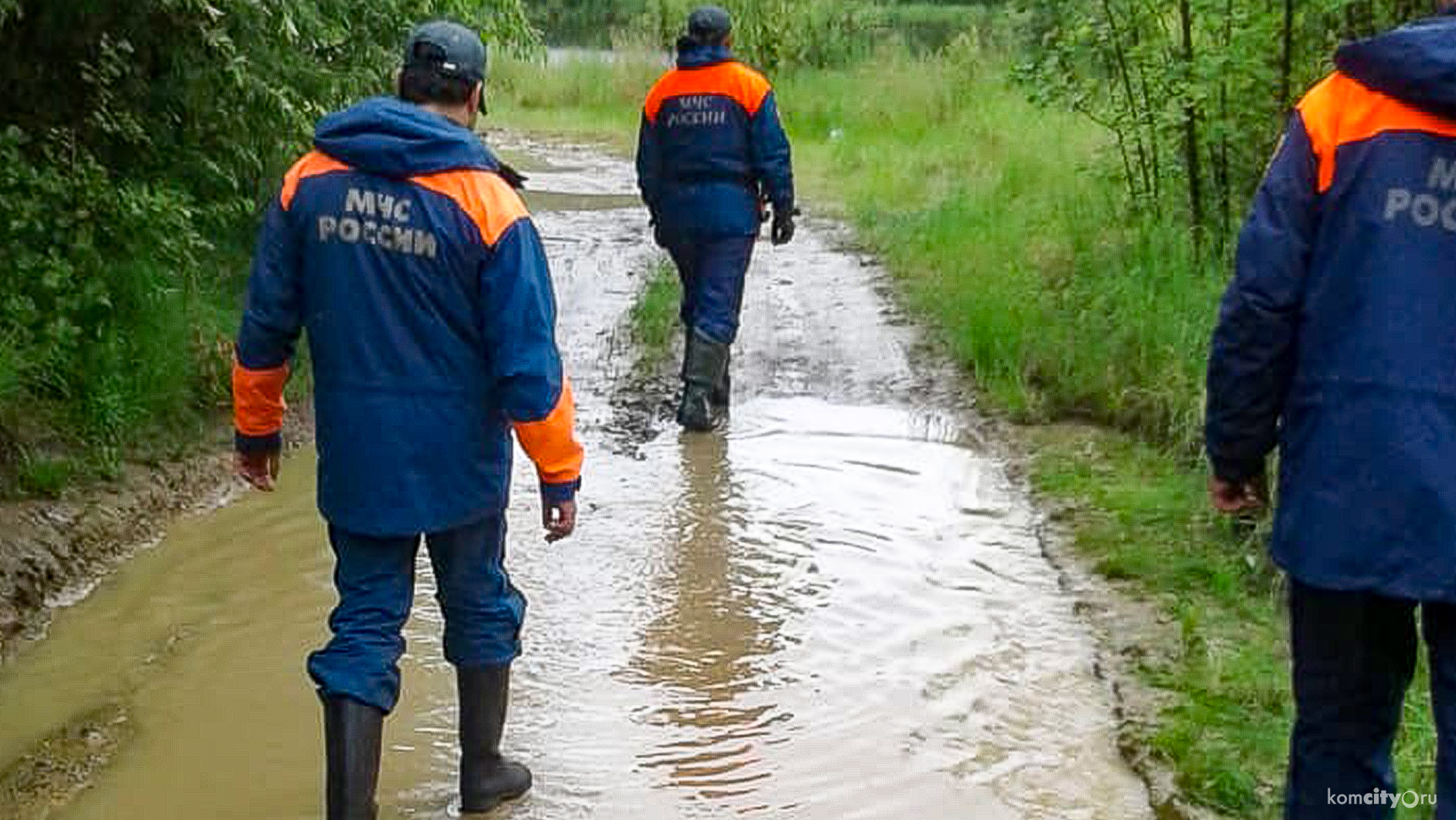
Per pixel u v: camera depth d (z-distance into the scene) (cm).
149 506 786
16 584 676
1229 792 528
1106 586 709
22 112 877
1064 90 1105
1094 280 1052
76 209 827
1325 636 421
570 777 553
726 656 647
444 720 597
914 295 1230
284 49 935
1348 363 403
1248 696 595
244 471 520
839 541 768
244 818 526
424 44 502
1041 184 1508
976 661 642
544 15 3709
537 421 482
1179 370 876
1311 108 415
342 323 482
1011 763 564
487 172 486
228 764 561
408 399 484
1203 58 956
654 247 1445
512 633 526
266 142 954
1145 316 944
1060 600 700
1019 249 1218
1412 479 395
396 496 486
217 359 919
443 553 512
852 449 904
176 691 614
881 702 609
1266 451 430
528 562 740
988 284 1128
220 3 855
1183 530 755
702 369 930
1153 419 888
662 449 902
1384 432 397
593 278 1309
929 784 550
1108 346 949
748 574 729
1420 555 395
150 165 912
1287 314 409
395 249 478
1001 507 816
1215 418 424
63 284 809
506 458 508
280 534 776
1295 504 413
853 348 1098
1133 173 1141
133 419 835
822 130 2267
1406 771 513
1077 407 942
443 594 518
